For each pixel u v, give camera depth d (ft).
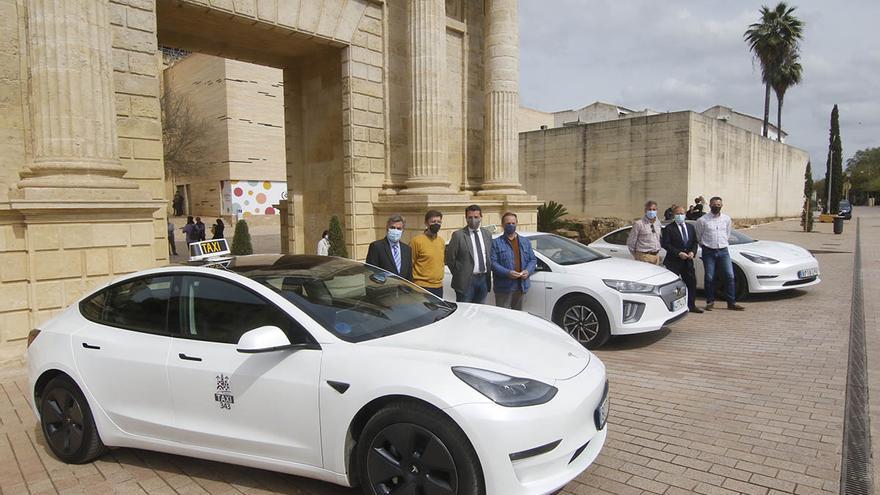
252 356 11.65
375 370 10.57
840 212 146.61
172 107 120.78
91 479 12.88
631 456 13.25
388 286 15.06
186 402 12.20
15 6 26.53
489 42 50.24
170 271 13.65
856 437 13.94
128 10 30.19
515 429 9.66
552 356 11.82
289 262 14.87
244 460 11.81
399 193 43.01
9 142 26.48
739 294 33.42
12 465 13.78
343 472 10.83
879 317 27.96
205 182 129.49
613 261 26.37
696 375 19.40
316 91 45.21
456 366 10.43
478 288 23.49
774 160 119.44
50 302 23.79
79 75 24.94
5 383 20.57
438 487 9.92
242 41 40.63
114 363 12.99
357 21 41.42
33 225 23.26
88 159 25.20
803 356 21.42
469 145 51.06
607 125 85.25
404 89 44.65
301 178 47.57
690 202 78.48
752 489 11.59
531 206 50.98
